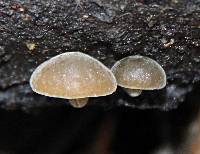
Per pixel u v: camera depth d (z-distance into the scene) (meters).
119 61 0.08
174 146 0.11
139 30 0.09
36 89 0.08
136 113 0.11
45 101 0.10
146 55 0.09
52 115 0.11
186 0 0.09
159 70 0.08
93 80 0.08
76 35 0.09
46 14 0.08
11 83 0.09
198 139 0.11
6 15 0.08
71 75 0.08
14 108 0.10
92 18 0.08
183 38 0.09
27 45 0.09
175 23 0.09
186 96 0.10
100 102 0.10
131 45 0.09
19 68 0.09
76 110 0.11
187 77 0.09
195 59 0.09
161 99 0.09
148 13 0.08
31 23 0.09
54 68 0.08
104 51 0.09
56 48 0.09
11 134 0.11
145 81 0.08
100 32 0.09
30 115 0.11
